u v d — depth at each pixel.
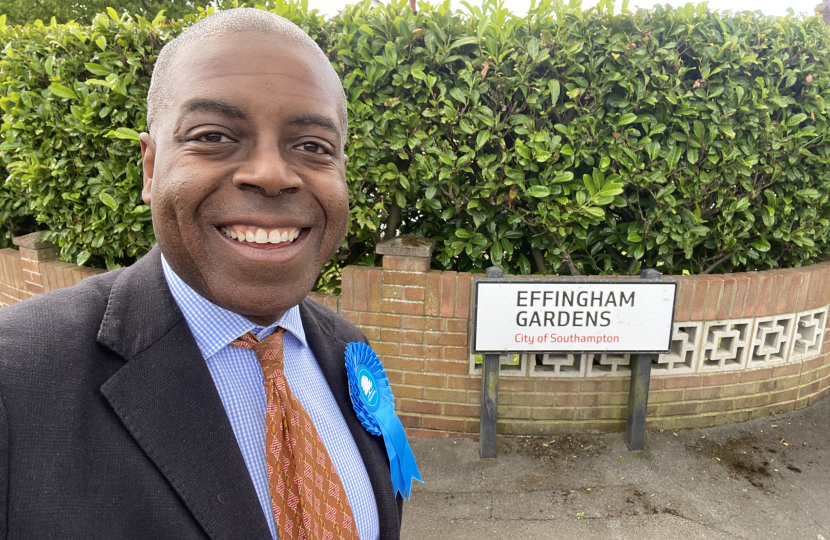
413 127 2.85
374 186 3.10
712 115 2.86
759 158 3.02
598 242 3.21
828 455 3.00
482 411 2.93
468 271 3.35
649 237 3.10
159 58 0.86
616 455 2.98
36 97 3.13
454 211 3.05
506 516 2.49
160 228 0.80
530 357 3.08
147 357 0.80
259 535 0.78
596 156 2.98
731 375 3.26
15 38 3.35
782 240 3.25
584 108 2.84
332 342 1.24
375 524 1.05
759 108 2.89
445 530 2.40
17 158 3.57
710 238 3.26
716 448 3.06
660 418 3.24
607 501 2.60
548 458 2.96
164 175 0.78
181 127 0.77
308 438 0.90
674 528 2.41
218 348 0.88
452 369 3.08
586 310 2.85
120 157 3.14
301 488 0.84
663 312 2.86
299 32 0.85
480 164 2.83
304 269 0.85
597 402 3.16
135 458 0.73
